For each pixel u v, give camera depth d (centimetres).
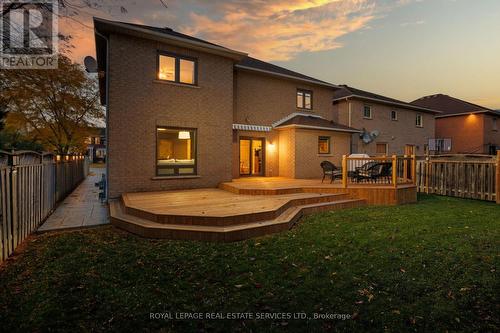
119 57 1077
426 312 335
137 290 387
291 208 880
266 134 1681
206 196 1007
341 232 672
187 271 450
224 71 1334
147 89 1134
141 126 1123
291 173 1609
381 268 462
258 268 464
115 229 723
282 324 313
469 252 529
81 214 876
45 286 398
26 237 629
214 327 307
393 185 1095
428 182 1440
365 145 2336
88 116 2066
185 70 1238
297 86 1842
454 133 3247
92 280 417
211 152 1298
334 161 1789
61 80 1507
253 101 1641
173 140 1207
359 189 1100
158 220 685
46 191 830
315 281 416
